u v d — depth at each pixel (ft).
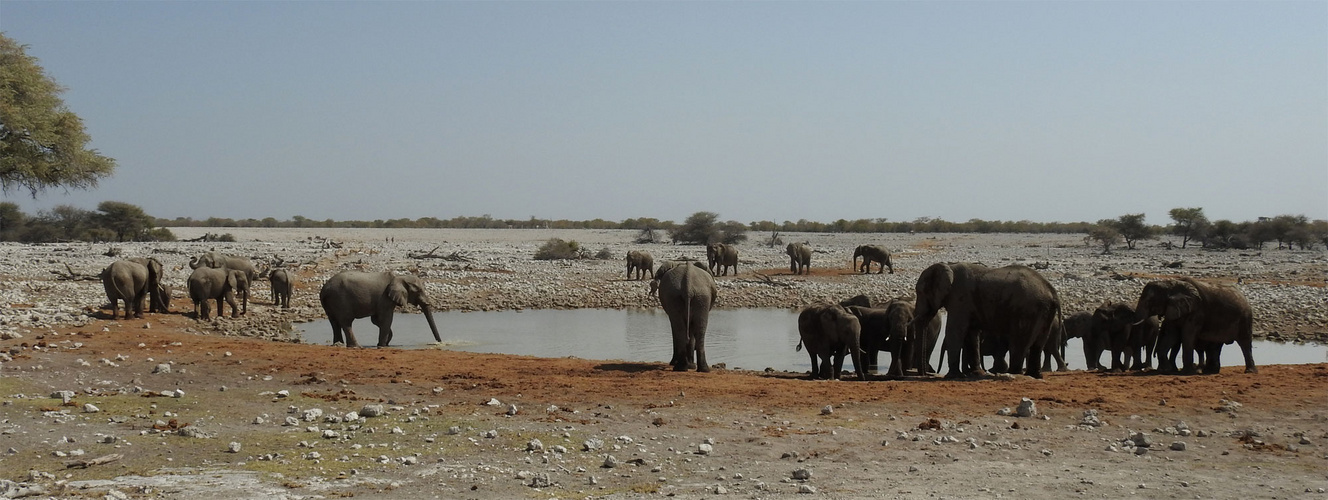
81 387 53.88
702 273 65.51
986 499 32.17
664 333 107.04
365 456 38.24
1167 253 284.20
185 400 50.26
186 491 32.73
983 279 61.31
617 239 420.36
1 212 357.00
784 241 392.88
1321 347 98.32
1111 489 33.42
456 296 146.92
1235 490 33.22
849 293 154.81
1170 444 40.37
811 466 37.06
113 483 33.53
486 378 58.29
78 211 391.24
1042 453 38.99
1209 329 60.95
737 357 87.25
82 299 114.21
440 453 38.96
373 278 87.97
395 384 56.29
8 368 58.23
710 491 33.45
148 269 99.96
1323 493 32.71
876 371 69.67
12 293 112.98
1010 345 61.16
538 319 123.34
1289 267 209.97
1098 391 51.49
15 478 34.14
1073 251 301.84
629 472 36.19
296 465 36.65
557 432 42.86
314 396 52.16
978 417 45.85
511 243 355.15
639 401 50.24
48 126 112.78
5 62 113.60
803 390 52.90
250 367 61.57
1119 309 71.05
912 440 41.39
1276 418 45.09
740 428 43.96
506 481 34.86
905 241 412.36
